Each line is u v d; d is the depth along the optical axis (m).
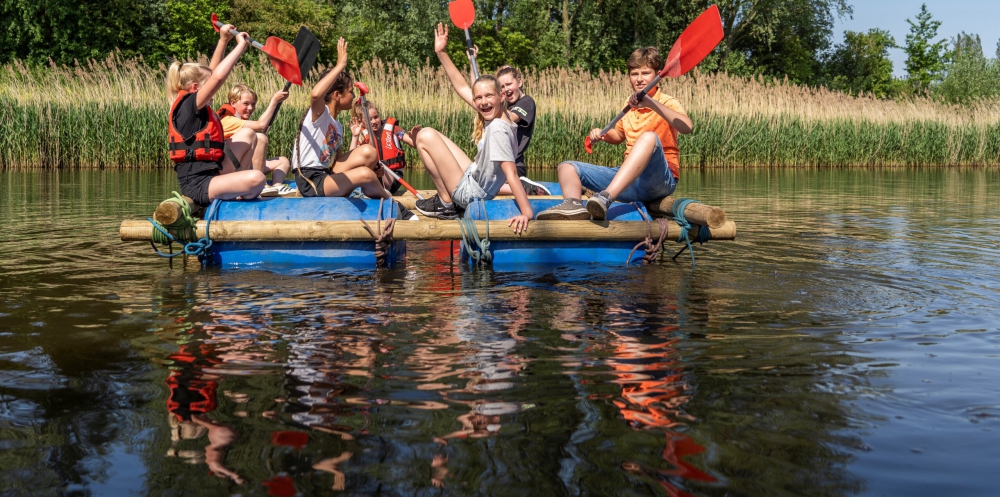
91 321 3.06
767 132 18.48
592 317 3.15
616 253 4.68
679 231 4.57
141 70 16.16
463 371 2.42
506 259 4.61
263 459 1.80
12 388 2.27
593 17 35.44
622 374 2.40
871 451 1.85
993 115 20.66
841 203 8.78
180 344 2.72
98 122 15.23
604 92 17.56
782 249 5.14
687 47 4.52
